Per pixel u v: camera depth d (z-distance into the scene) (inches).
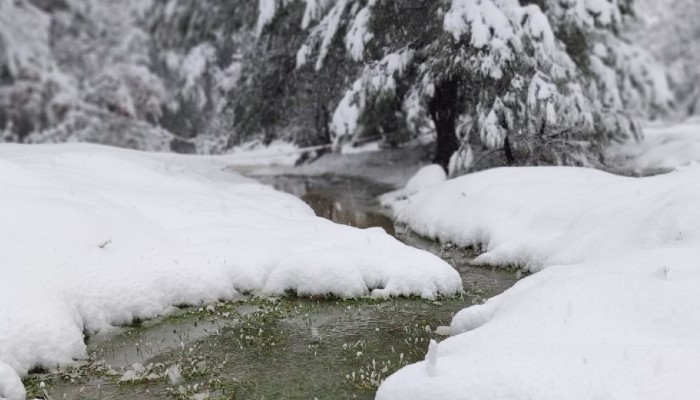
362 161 961.5
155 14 1039.6
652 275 251.3
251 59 892.0
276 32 813.2
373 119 856.9
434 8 647.8
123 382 257.9
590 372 185.5
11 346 260.2
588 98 708.0
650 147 829.8
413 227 553.0
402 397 199.2
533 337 221.5
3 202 343.3
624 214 384.8
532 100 585.9
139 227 383.6
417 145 972.6
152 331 313.6
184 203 469.7
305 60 746.2
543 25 593.0
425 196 585.0
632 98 876.0
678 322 216.4
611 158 791.7
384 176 857.5
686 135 827.4
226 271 369.7
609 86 753.0
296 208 554.6
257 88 853.8
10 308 272.2
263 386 252.5
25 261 305.6
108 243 347.3
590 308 233.6
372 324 322.7
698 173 420.5
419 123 821.2
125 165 531.5
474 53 597.3
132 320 321.4
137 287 329.7
